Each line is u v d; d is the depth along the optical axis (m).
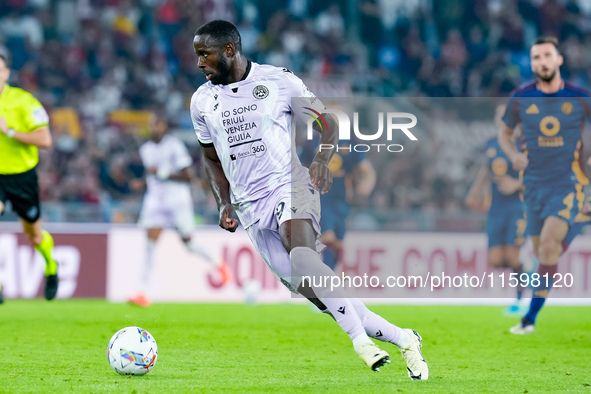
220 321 28.80
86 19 62.00
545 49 24.98
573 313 33.59
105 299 39.28
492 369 17.81
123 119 56.81
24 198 26.69
